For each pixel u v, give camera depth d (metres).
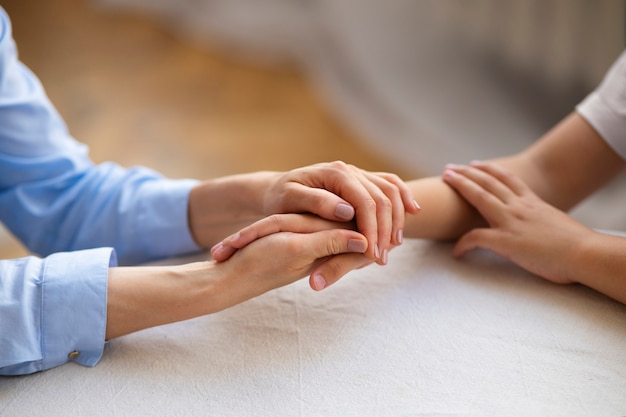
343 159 2.44
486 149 2.41
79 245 1.19
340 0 2.68
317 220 1.06
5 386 1.00
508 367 0.99
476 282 1.10
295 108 2.73
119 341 1.04
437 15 2.43
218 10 3.15
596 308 1.06
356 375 0.99
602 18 2.08
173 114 2.66
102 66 2.98
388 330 1.04
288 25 3.00
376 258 1.05
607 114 1.17
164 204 1.17
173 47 3.15
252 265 1.03
